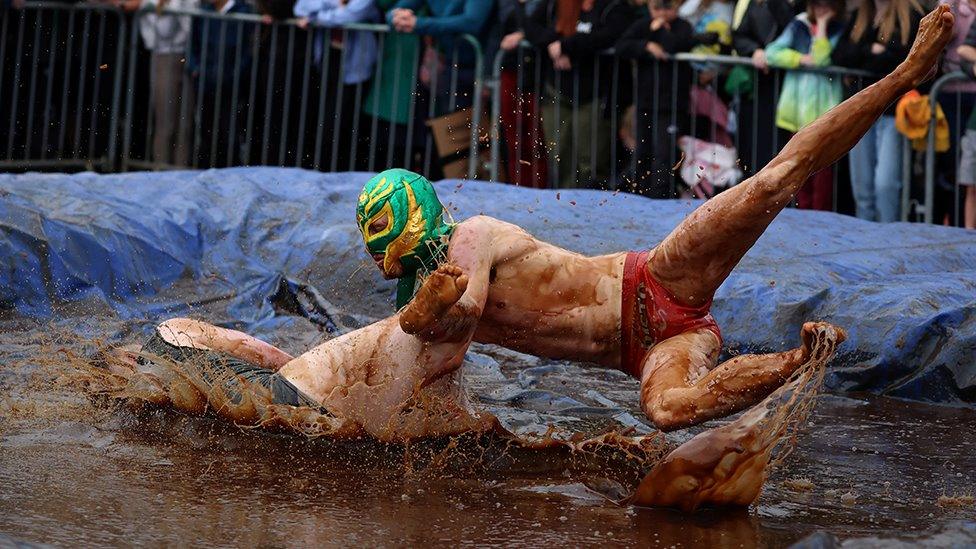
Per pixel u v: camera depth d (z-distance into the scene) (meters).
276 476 6.15
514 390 8.31
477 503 5.84
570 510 5.77
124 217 10.65
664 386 5.94
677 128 13.02
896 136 12.82
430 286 5.65
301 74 14.29
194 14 14.47
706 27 12.91
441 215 6.52
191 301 10.29
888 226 11.75
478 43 13.60
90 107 14.94
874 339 8.80
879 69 12.44
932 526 5.65
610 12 13.03
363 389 6.49
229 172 12.17
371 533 5.32
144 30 14.66
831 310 9.17
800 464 6.76
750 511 5.84
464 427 6.55
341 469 6.32
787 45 12.64
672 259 6.30
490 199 11.83
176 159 14.82
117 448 6.52
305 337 9.65
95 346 8.50
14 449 6.39
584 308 6.48
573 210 11.67
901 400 8.55
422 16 13.73
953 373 8.45
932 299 8.99
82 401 7.32
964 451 7.12
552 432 6.71
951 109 12.67
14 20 14.64
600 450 6.73
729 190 6.12
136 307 10.04
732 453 5.68
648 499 5.85
